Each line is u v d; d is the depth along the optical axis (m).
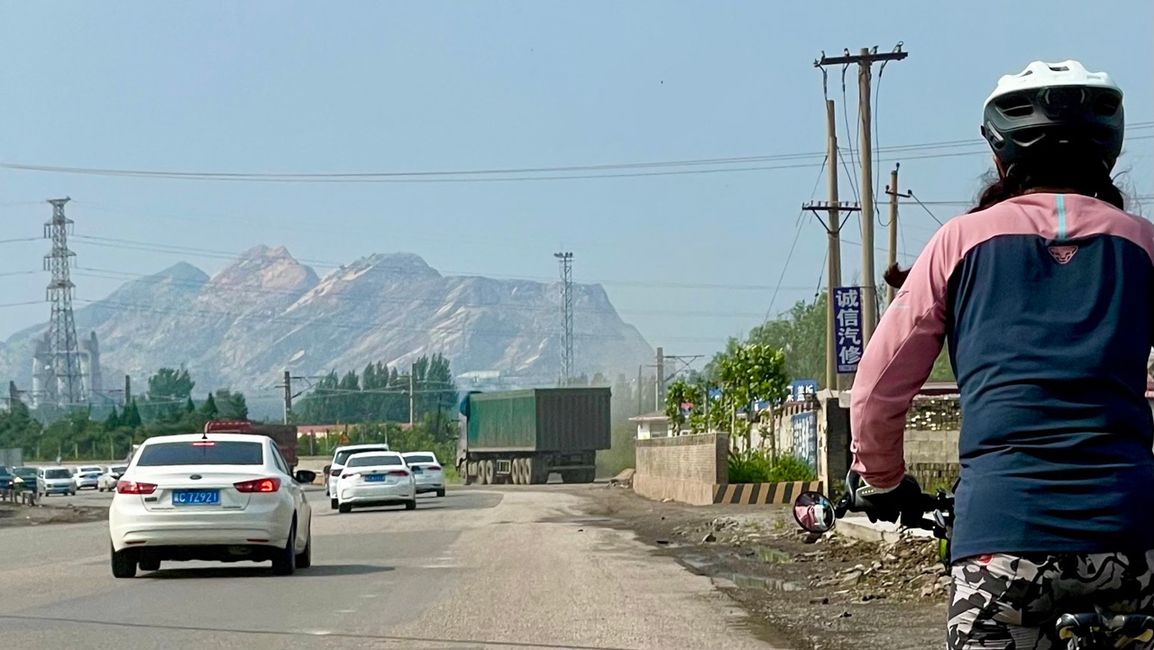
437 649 10.03
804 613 12.02
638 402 110.06
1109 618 3.26
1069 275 3.52
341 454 40.66
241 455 16.42
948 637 3.56
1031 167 3.72
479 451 76.56
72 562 19.45
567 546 20.73
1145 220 3.66
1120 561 3.34
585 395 70.38
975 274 3.58
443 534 24.56
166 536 15.66
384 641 10.44
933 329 3.64
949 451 27.66
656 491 42.50
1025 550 3.35
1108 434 3.39
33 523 39.41
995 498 3.40
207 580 15.63
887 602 12.74
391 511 36.06
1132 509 3.34
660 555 18.84
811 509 3.97
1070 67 3.70
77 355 169.25
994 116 3.76
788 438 38.81
